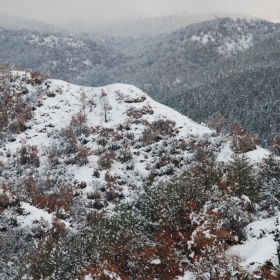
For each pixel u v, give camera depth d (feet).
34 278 121.19
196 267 80.38
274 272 72.95
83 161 332.39
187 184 137.08
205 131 365.61
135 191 285.02
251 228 104.63
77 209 245.86
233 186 130.11
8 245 170.30
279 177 142.51
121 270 94.32
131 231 114.21
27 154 341.62
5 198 208.44
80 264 111.34
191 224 102.63
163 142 354.54
